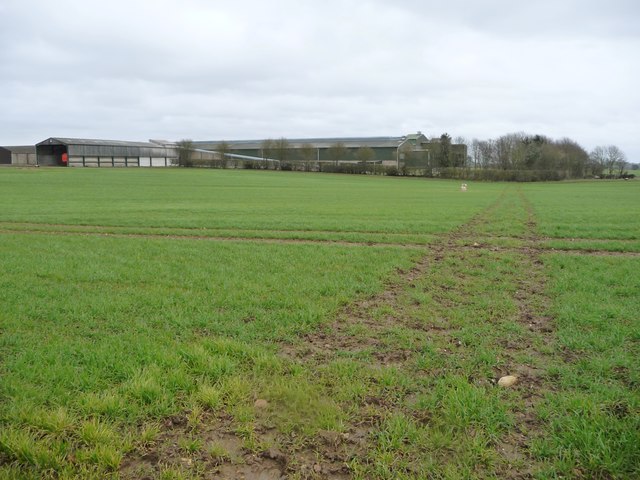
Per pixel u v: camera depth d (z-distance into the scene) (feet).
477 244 45.65
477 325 21.39
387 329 20.84
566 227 57.36
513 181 276.82
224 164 343.46
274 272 31.99
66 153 329.93
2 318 21.43
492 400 14.39
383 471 11.41
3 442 12.12
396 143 390.83
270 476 11.40
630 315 22.04
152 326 20.80
